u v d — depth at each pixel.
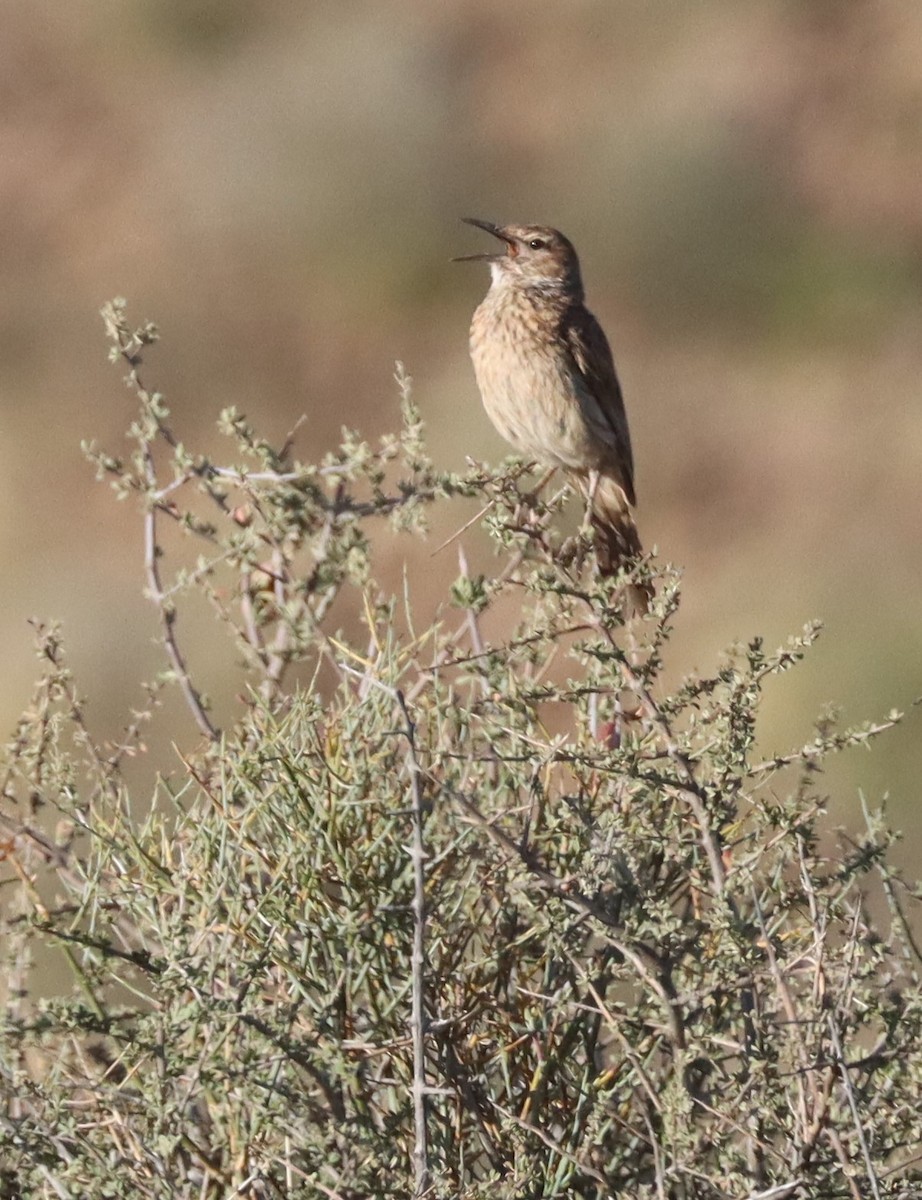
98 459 8.02
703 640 25.28
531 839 7.95
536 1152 7.64
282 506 7.95
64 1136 7.42
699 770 8.09
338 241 38.38
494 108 43.75
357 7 47.41
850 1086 6.94
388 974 7.76
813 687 21.73
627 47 45.47
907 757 19.77
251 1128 7.36
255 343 36.38
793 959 7.55
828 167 41.47
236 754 8.30
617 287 38.12
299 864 7.79
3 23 46.06
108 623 22.39
